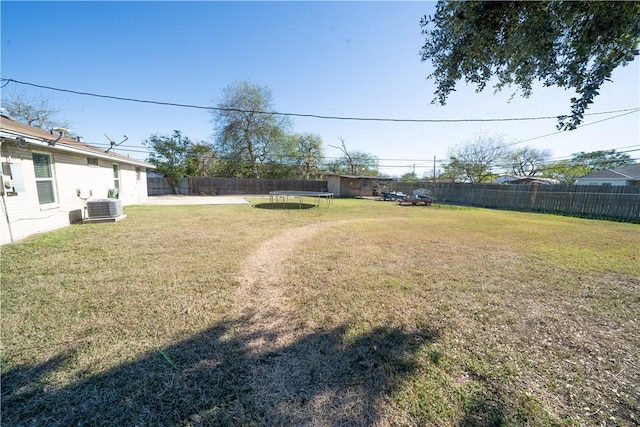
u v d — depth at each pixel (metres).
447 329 2.15
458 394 1.46
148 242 4.70
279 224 7.03
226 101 20.22
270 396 1.42
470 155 21.39
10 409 1.28
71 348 1.76
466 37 1.92
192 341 1.89
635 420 1.31
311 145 24.50
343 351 1.83
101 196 7.79
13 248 4.07
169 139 18.19
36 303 2.38
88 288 2.73
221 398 1.39
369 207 12.33
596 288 3.10
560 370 1.69
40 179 5.26
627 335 2.13
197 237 5.20
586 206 10.79
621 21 1.24
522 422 1.29
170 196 16.70
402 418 1.29
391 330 2.12
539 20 1.48
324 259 4.02
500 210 12.74
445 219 8.88
